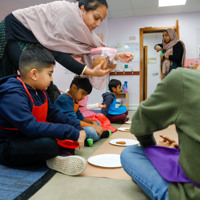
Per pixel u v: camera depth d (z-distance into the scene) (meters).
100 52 1.29
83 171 0.93
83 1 1.27
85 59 1.38
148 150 0.72
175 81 0.56
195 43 4.83
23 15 1.26
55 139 1.01
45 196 0.76
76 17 1.25
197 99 0.52
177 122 0.55
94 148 1.42
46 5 1.30
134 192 0.80
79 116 1.75
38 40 1.24
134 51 5.12
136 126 0.67
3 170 1.01
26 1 2.38
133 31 5.12
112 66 1.32
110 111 2.70
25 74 1.01
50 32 1.25
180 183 0.57
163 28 4.96
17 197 0.74
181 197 0.54
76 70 1.24
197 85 0.54
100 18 1.29
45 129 0.93
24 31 1.26
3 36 1.26
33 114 1.03
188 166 0.53
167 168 0.63
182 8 4.63
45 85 1.04
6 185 0.84
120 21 5.18
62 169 0.98
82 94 1.58
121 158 0.76
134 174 0.69
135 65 5.09
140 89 5.07
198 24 4.82
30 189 0.81
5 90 0.96
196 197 0.52
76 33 1.27
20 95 0.96
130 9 4.69
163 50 4.46
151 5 4.49
